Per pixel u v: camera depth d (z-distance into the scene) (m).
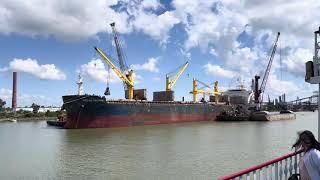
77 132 82.62
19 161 42.31
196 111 135.50
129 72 127.75
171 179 31.75
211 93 164.88
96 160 42.16
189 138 67.38
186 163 39.09
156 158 42.78
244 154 45.38
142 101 112.94
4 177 33.75
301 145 10.20
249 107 168.25
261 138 66.75
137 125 106.06
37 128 99.06
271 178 12.29
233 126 106.19
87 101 93.06
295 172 13.94
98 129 91.44
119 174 34.25
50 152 49.62
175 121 123.69
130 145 56.41
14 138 70.25
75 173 35.12
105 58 119.81
